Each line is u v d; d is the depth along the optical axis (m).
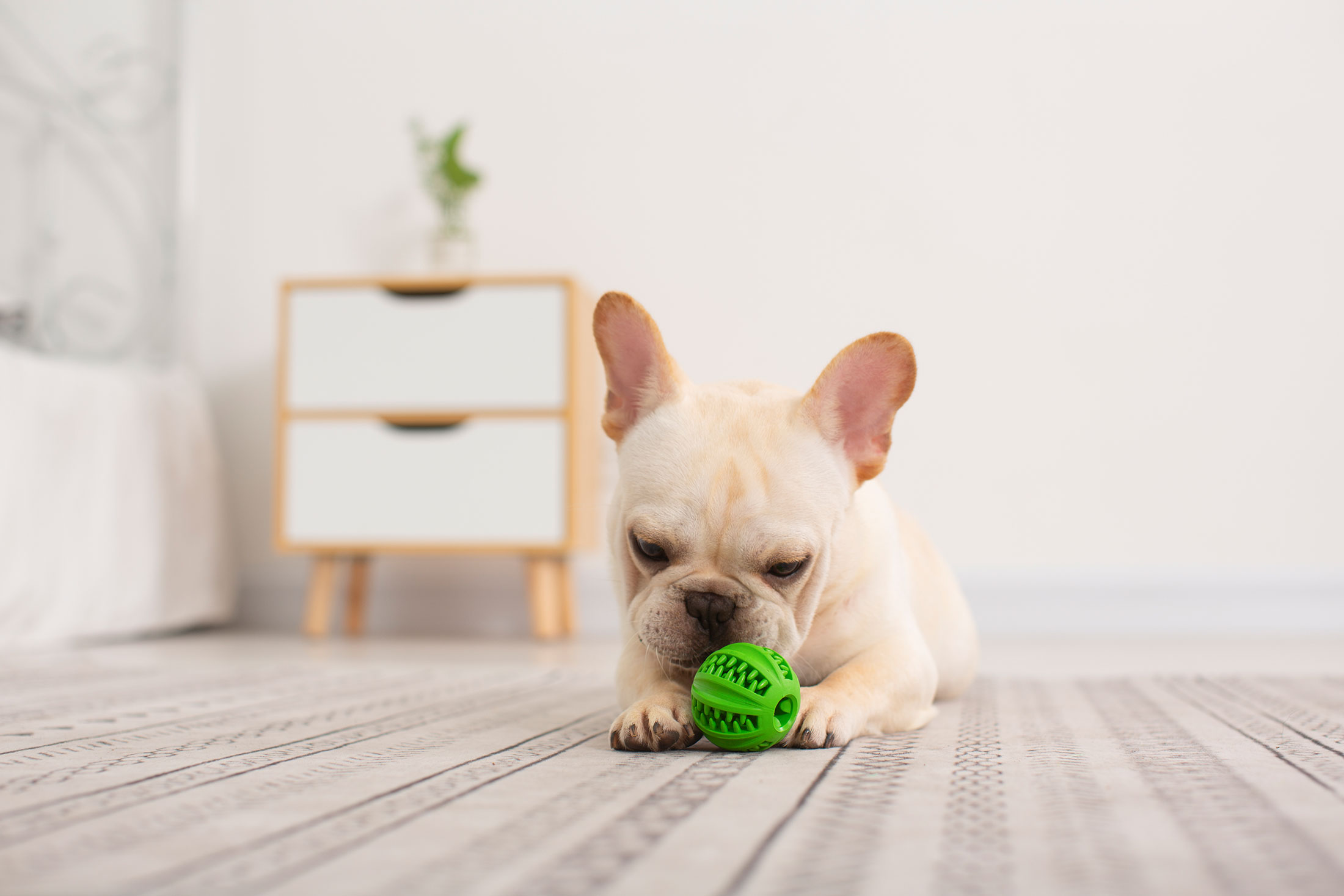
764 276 3.76
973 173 3.70
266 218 3.94
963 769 1.04
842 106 3.76
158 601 3.31
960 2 3.73
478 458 3.29
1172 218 3.62
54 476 2.99
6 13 4.12
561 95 3.85
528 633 3.67
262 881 0.64
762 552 1.19
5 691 1.79
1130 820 0.82
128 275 4.07
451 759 1.10
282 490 3.33
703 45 3.82
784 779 0.97
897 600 1.39
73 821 0.81
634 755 1.12
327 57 3.94
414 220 3.89
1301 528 3.51
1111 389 3.61
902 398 1.31
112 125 4.09
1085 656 2.66
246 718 1.44
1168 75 3.65
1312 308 3.55
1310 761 1.10
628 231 3.81
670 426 1.26
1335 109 3.58
